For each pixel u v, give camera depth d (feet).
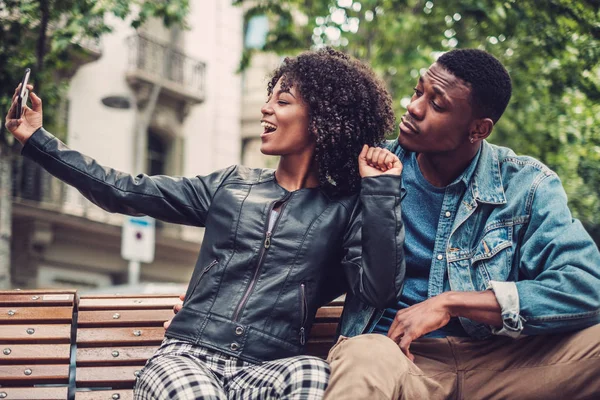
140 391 8.91
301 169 10.36
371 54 38.42
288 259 9.77
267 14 36.86
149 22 62.54
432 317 9.25
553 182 10.11
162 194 10.21
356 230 10.02
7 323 10.56
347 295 10.36
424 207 10.48
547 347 9.75
